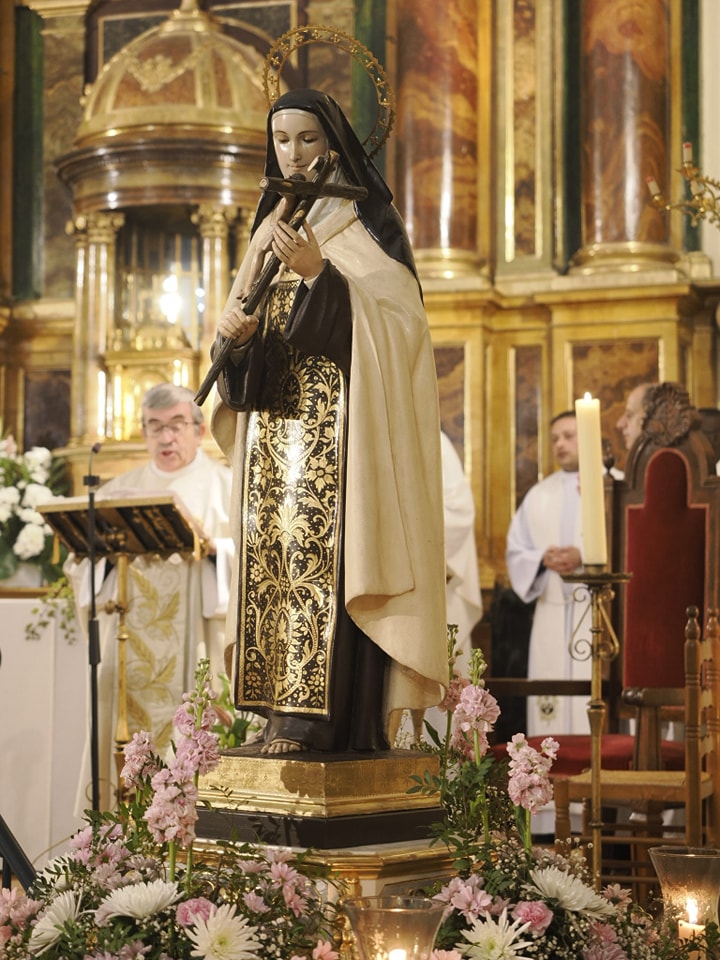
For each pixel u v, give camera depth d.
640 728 6.27
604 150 9.57
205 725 3.40
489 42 10.00
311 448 3.71
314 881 3.27
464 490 7.99
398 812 3.57
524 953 3.10
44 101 10.89
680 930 3.34
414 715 4.34
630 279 9.31
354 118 10.09
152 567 6.73
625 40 9.55
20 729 6.83
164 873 3.21
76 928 2.99
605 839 5.39
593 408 5.07
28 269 10.82
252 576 3.85
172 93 9.55
